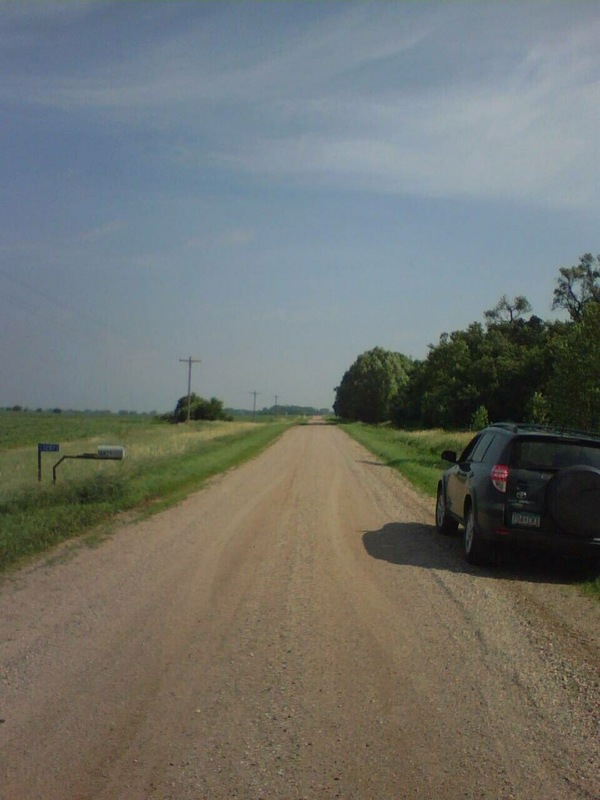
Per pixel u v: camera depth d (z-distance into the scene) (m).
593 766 4.42
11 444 46.94
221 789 4.13
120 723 5.00
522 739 4.77
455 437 40.94
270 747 4.64
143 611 7.70
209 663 6.16
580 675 5.91
